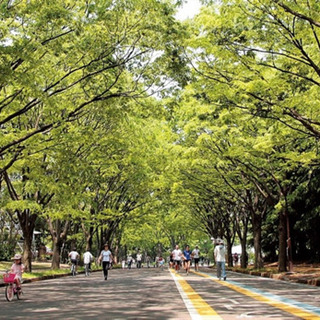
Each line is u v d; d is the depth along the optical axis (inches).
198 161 1020.5
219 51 605.3
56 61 687.7
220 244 824.3
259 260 1213.1
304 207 1310.3
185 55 660.1
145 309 382.6
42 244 2640.3
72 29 575.8
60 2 587.2
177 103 704.4
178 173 1234.6
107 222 1752.0
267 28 575.5
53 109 664.4
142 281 820.0
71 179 826.8
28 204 921.5
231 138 872.3
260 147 762.2
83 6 572.7
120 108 705.6
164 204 1742.1
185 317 321.7
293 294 509.0
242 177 1148.5
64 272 1236.5
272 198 1020.5
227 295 496.4
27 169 937.5
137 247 3673.7
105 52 610.5
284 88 633.6
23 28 573.6
